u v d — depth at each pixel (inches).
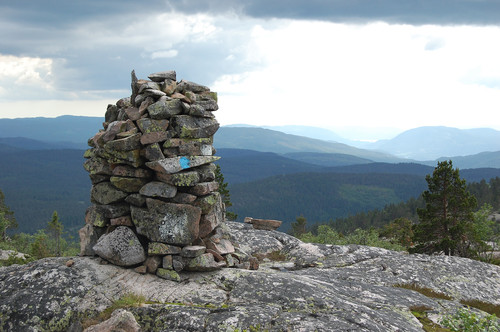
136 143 518.9
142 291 466.6
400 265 771.4
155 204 514.3
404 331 431.8
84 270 482.9
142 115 534.3
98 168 533.0
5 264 1088.2
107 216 522.3
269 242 893.2
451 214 1514.5
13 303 417.4
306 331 381.7
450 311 550.3
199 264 519.2
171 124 536.1
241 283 498.6
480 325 469.4
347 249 859.4
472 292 693.9
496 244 2037.4
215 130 573.9
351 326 398.0
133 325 387.2
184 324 391.5
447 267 781.3
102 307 430.9
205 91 597.0
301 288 489.1
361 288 597.3
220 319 396.2
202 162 540.4
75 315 419.2
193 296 464.1
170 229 510.9
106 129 561.9
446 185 1518.2
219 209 611.5
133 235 515.8
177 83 592.7
